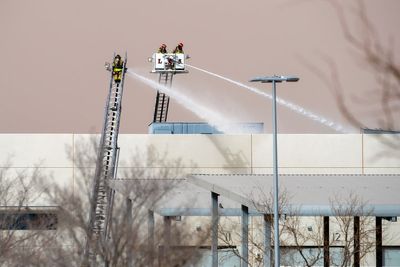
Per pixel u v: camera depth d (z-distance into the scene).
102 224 113.81
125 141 148.62
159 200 104.25
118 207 106.88
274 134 88.50
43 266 102.06
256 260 128.12
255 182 108.69
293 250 133.50
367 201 91.25
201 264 131.00
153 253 92.50
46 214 131.88
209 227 109.06
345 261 112.25
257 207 92.50
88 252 97.94
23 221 134.75
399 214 90.00
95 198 111.25
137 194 100.06
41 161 146.50
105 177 117.94
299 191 101.12
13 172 146.75
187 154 149.25
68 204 108.06
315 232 135.62
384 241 136.75
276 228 87.38
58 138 147.00
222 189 97.19
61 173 145.88
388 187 103.56
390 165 148.50
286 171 150.00
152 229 99.56
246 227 99.62
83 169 133.12
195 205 104.56
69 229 102.50
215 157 149.50
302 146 150.12
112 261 92.12
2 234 112.88
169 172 147.38
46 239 108.19
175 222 108.44
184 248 98.81
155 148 148.25
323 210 92.06
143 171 132.62
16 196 143.12
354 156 149.12
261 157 150.00
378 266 114.31
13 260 105.31
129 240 92.62
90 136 143.12
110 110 147.75
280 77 87.94
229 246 125.12
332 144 149.50
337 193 98.38
